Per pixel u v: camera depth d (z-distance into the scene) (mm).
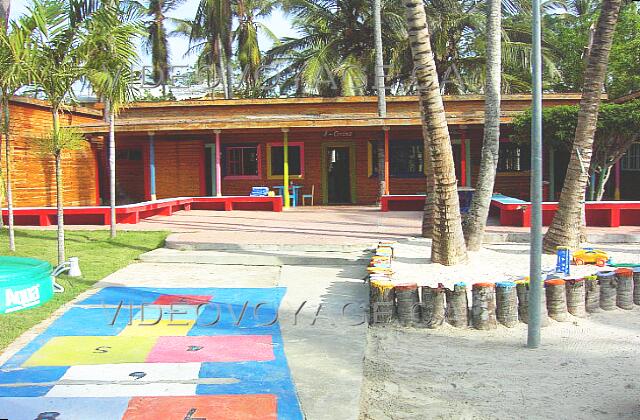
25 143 18250
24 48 9820
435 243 9859
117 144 21906
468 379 5730
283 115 21828
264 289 9273
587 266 9773
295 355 6301
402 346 6723
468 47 29641
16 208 15688
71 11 10188
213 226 14969
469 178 20859
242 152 21641
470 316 7480
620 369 5980
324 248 11742
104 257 11289
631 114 13836
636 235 12297
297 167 21641
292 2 29594
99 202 21312
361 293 8992
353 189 21547
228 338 6895
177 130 18859
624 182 20844
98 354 6262
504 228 13797
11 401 4996
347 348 6559
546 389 5480
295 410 4895
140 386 5371
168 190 21922
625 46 26094
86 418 4676
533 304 6645
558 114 14914
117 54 10586
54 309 7938
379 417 4930
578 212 10945
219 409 4883
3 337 6652
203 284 9609
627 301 8289
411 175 21156
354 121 18656
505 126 19750
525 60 26297
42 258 10984
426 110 9430
